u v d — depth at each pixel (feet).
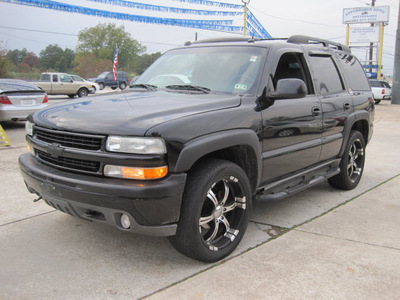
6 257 10.41
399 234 12.24
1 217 13.14
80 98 12.15
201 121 9.46
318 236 12.00
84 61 233.76
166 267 9.97
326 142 14.37
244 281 9.27
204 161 9.91
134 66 252.01
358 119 16.60
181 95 11.30
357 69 18.29
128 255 10.62
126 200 8.50
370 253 10.84
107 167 8.78
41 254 10.61
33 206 14.19
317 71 14.56
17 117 31.17
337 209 14.60
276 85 11.70
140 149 8.48
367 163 22.80
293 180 13.10
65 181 9.14
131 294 8.73
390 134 34.81
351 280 9.38
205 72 12.66
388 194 16.58
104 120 9.17
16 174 18.24
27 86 32.76
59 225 12.57
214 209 10.13
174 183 8.71
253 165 11.14
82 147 9.18
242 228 10.86
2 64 89.61
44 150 9.96
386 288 9.06
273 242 11.51
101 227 12.48
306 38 14.90
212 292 8.79
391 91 86.58
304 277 9.48
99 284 9.14
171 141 8.68
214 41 14.37
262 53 12.36
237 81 11.86
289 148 12.41
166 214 8.82
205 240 10.19
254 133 10.71
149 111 9.50
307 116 13.01
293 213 14.12
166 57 14.62
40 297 8.60
